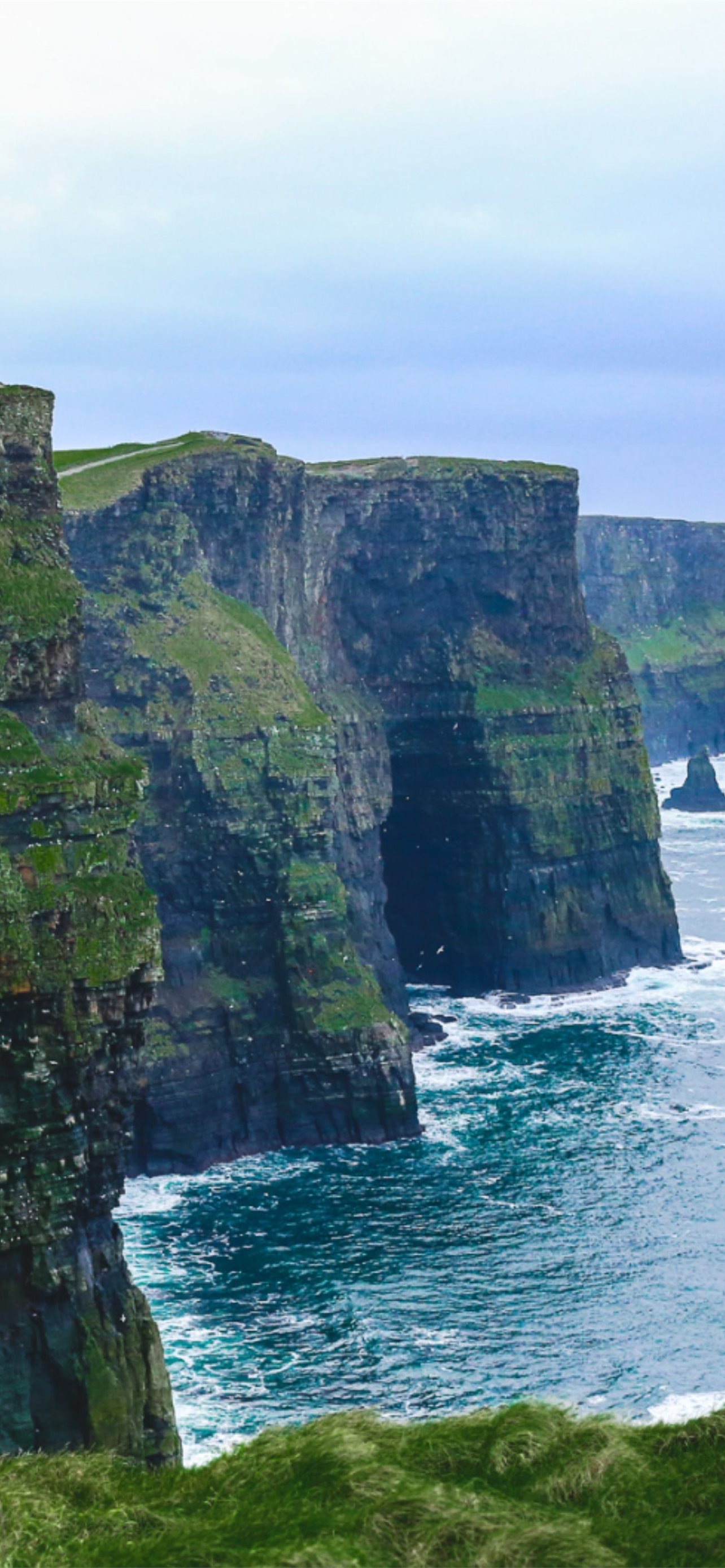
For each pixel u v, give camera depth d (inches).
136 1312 2844.5
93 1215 2829.7
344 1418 1823.3
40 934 2684.5
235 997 5128.0
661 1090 5462.6
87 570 5536.4
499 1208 4451.3
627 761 7313.0
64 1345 2711.6
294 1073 5142.7
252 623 5782.5
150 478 5620.1
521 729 6968.5
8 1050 2647.6
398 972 6328.7
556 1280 3946.9
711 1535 1531.7
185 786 5251.0
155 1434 2795.3
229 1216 4473.4
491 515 7057.1
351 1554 1469.0
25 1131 2662.4
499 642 7135.8
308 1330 3700.8
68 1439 2711.6
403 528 6879.9
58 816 2765.7
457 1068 5757.9
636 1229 4269.2
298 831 5334.6
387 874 7160.4
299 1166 4889.3
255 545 5969.5
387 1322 3737.7
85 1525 1615.4
